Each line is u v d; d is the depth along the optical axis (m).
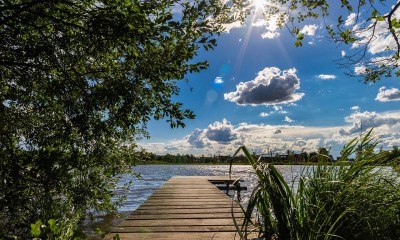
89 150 4.25
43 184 3.61
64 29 3.81
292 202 2.06
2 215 3.46
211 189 9.88
